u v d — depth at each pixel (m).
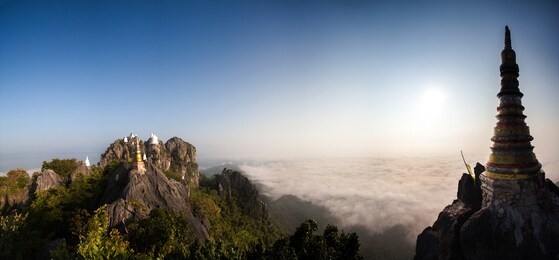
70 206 63.88
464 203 33.81
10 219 47.59
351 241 24.36
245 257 25.64
